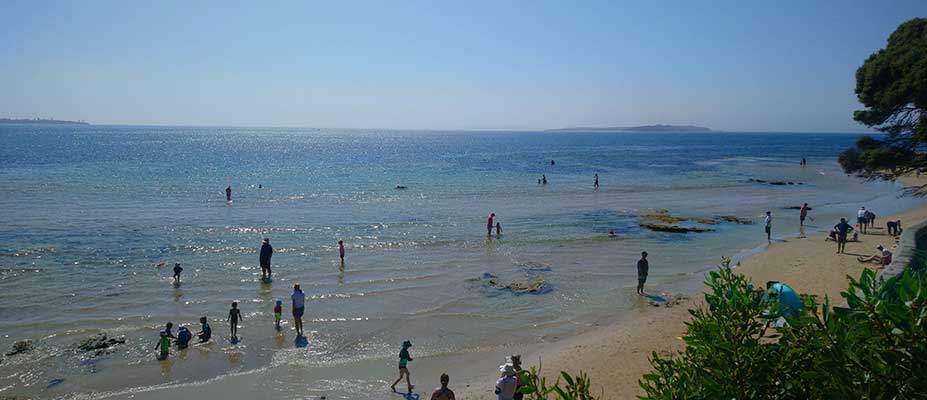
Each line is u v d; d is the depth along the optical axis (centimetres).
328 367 1389
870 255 2312
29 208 3669
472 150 13425
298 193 4697
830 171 7331
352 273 2220
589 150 13438
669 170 7412
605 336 1555
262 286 2039
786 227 3228
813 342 410
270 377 1330
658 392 463
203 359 1421
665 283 2091
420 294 1958
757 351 433
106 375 1323
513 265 2352
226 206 3941
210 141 16762
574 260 2450
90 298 1877
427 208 3919
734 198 4534
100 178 5528
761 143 19275
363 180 5838
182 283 2062
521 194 4728
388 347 1516
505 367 968
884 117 2269
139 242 2722
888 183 5597
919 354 364
